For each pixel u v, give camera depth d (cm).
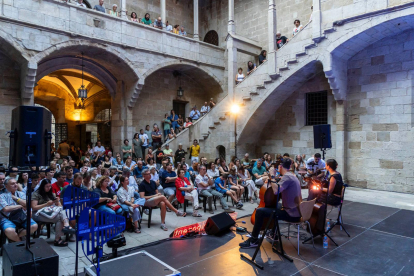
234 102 1270
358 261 454
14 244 367
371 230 597
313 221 524
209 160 1353
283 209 477
